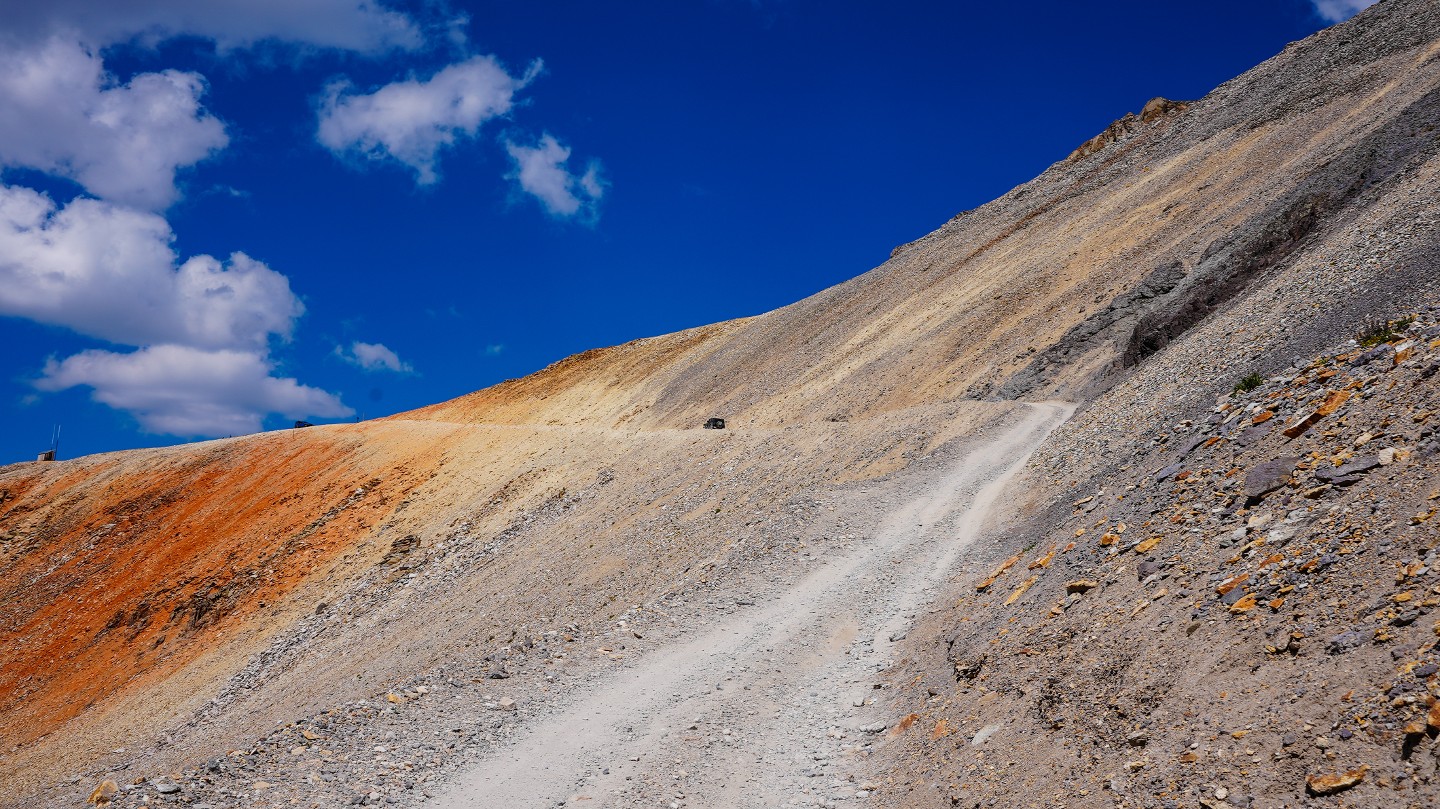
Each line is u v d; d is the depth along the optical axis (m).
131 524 67.50
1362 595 8.31
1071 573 13.59
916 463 31.98
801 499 28.56
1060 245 77.50
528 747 13.60
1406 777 6.42
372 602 45.31
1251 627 9.01
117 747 36.75
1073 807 8.40
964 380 60.06
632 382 116.81
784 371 88.75
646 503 40.38
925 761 11.25
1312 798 6.78
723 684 15.84
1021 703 10.90
